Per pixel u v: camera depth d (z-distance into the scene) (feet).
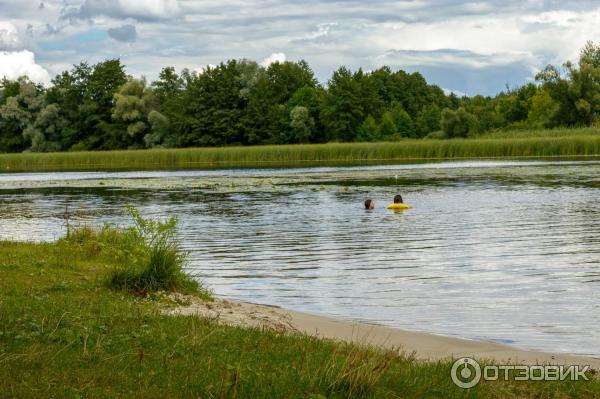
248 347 29.09
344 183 139.85
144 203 111.45
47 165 272.51
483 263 55.26
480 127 361.71
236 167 223.92
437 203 100.63
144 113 383.04
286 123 371.15
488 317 39.04
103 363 25.50
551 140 223.30
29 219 92.32
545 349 33.01
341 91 363.97
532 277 49.60
